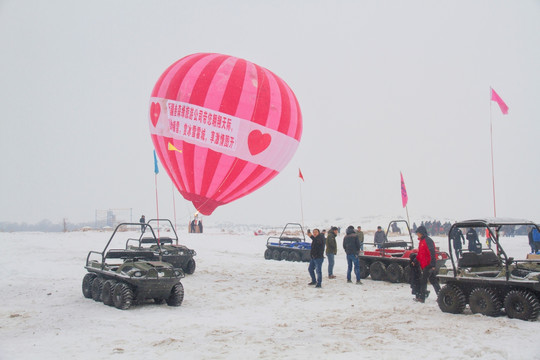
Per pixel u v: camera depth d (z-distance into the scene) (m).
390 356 6.96
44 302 11.97
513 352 7.04
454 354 7.04
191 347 7.69
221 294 13.37
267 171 27.31
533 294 9.30
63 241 30.44
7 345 7.94
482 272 10.45
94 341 8.19
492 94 22.02
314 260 14.77
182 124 25.72
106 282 11.70
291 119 27.22
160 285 11.18
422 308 11.01
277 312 10.86
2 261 19.83
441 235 38.94
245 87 25.77
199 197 27.08
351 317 10.09
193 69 26.19
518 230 42.34
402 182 17.80
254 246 30.64
